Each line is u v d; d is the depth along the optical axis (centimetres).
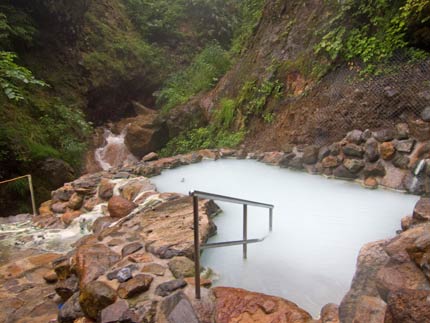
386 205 420
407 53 520
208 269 297
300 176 560
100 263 295
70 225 528
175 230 347
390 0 552
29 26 1078
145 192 493
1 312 320
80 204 570
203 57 1298
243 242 292
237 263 309
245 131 782
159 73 1552
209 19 1734
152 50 1580
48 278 378
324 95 621
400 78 514
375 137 496
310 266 302
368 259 228
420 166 439
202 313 223
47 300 339
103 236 354
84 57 1320
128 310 232
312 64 678
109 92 1397
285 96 722
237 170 622
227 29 1703
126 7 1658
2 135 827
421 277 184
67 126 1095
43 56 1214
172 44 1694
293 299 258
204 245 252
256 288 272
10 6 1031
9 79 984
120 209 457
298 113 660
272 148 685
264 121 743
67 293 312
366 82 557
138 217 396
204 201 420
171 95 1213
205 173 611
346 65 609
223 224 398
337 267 298
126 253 309
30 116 1000
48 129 1011
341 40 615
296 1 820
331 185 507
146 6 1705
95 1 1487
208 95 1034
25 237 507
